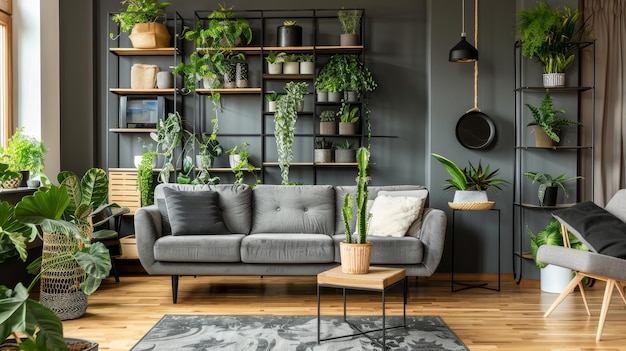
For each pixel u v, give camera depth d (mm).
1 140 5148
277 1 5902
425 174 5863
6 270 4633
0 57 5160
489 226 5586
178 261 4516
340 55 5727
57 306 4020
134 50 5715
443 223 4516
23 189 4480
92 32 5883
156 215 4711
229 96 5977
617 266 3643
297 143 5953
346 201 3576
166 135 5602
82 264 3482
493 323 3994
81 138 5895
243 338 3578
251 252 4477
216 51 5660
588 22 5621
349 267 3512
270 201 5094
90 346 2715
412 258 4473
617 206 4297
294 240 4504
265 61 5898
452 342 3520
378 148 5898
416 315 4188
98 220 5676
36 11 5324
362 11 5734
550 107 5227
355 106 5902
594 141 5477
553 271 4992
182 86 5953
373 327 3838
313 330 3762
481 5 5586
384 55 5879
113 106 5973
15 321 2225
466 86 5594
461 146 5586
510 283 5402
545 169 5473
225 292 4957
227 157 5961
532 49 5238
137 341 3545
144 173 5570
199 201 4832
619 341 3586
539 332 3777
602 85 5621
